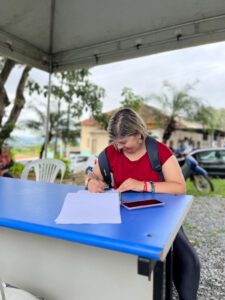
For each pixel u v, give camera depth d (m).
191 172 4.01
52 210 1.03
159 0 2.43
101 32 2.98
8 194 1.33
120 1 2.54
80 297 1.08
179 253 1.29
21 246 1.18
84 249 1.04
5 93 4.43
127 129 1.34
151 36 2.79
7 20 2.71
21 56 3.09
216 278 1.83
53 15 2.87
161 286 0.86
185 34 2.59
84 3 2.65
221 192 3.78
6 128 4.48
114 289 1.00
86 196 1.17
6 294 0.87
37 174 2.40
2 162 4.43
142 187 1.28
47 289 1.14
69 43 3.26
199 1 2.35
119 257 0.98
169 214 0.96
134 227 0.82
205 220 3.00
